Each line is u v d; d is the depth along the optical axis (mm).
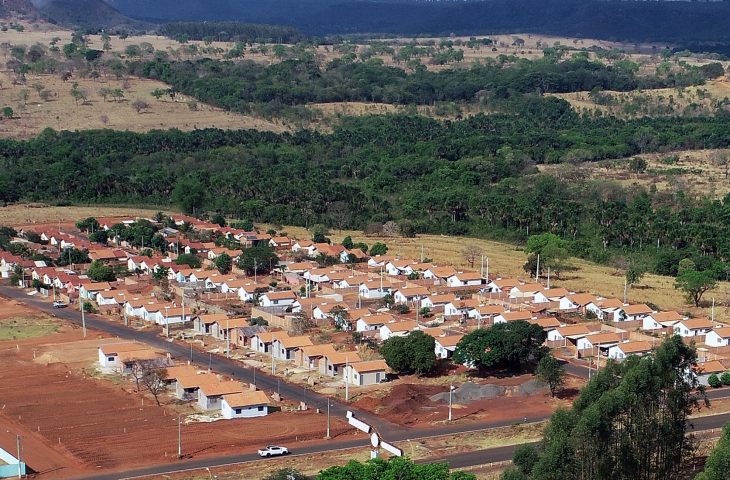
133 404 142625
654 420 109625
